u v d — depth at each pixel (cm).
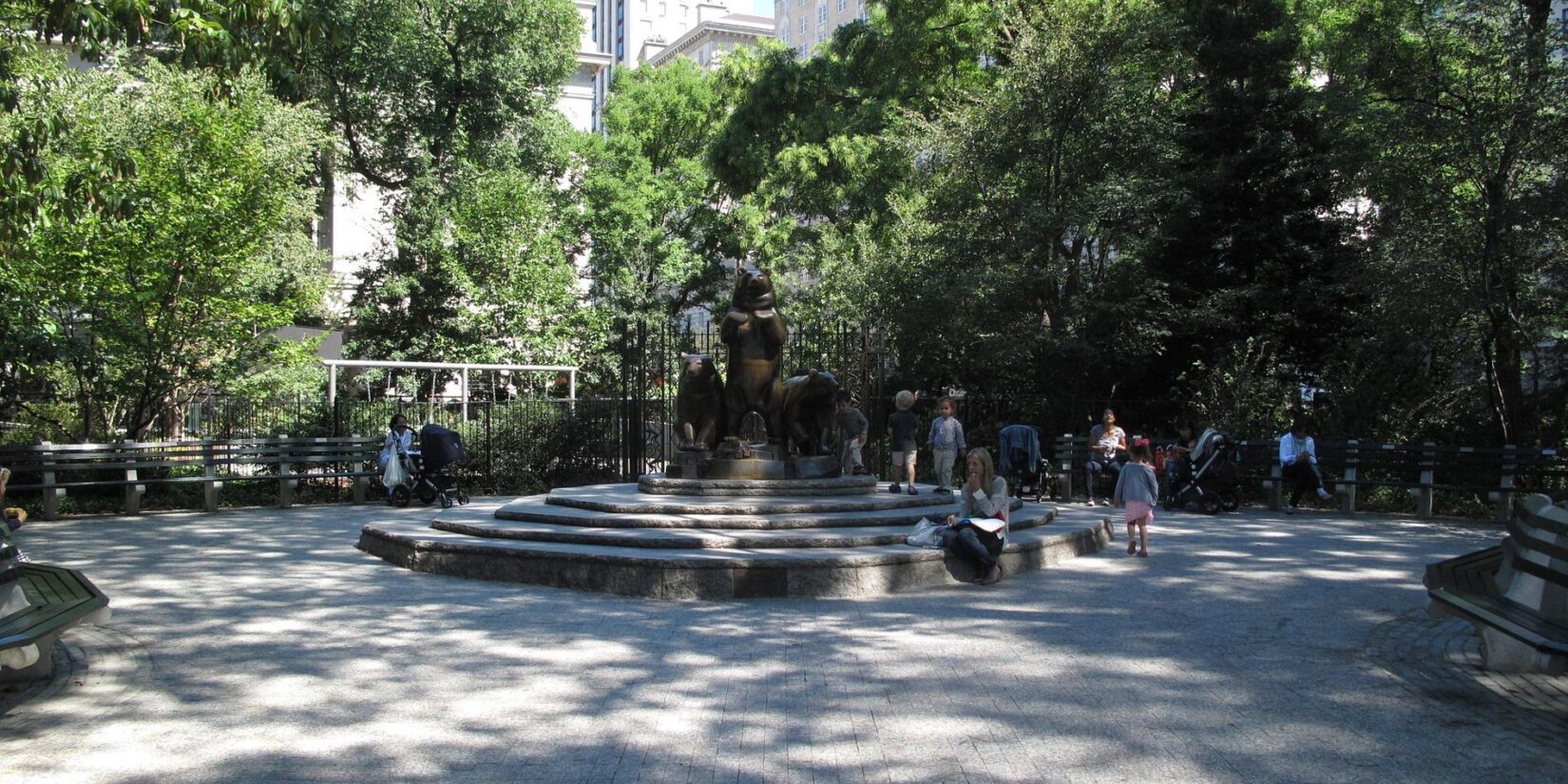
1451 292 1777
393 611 921
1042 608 938
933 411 2370
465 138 3325
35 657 639
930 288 2208
